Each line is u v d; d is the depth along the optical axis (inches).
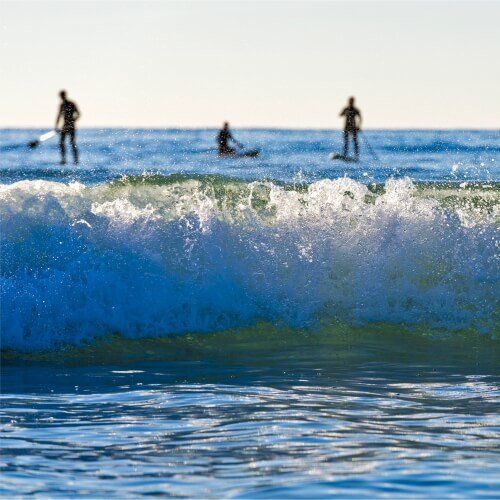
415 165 3698.3
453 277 1376.7
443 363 1146.0
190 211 1401.3
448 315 1346.0
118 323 1274.6
